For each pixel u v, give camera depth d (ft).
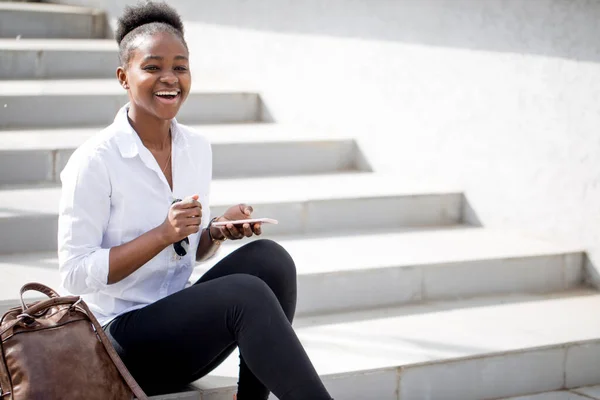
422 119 22.11
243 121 26.20
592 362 15.58
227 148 21.72
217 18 28.76
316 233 19.57
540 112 19.27
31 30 29.84
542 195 19.48
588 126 18.26
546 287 18.63
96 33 31.24
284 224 19.27
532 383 15.10
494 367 14.73
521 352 14.89
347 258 17.49
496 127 20.30
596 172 18.25
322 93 24.88
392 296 17.17
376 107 23.27
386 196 20.33
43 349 10.09
